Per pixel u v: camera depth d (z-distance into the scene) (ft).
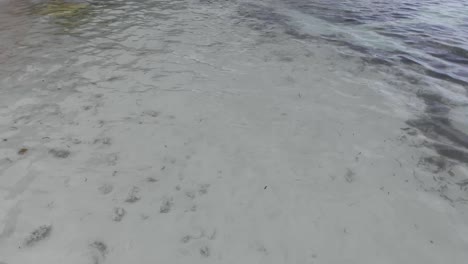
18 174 11.71
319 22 34.53
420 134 15.34
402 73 22.33
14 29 27.09
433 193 11.77
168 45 25.30
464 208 11.14
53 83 18.35
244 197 11.34
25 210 10.28
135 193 11.27
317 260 9.23
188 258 9.12
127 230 9.87
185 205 10.91
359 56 25.23
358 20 35.47
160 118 15.64
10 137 13.65
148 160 12.86
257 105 17.31
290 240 9.82
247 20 33.96
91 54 22.71
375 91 19.51
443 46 27.73
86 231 9.75
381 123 16.14
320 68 22.67
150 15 33.58
